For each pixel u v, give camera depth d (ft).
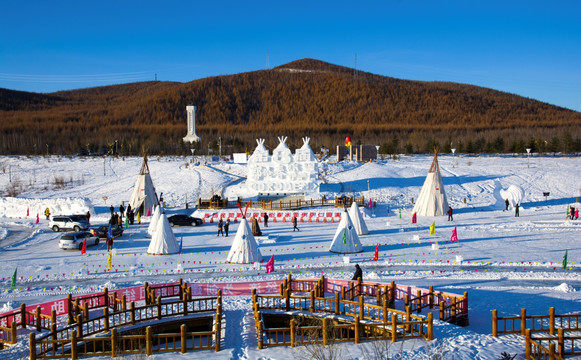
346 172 247.09
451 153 366.63
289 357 52.06
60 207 178.09
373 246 116.98
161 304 65.62
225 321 64.18
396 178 229.25
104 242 129.90
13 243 131.64
